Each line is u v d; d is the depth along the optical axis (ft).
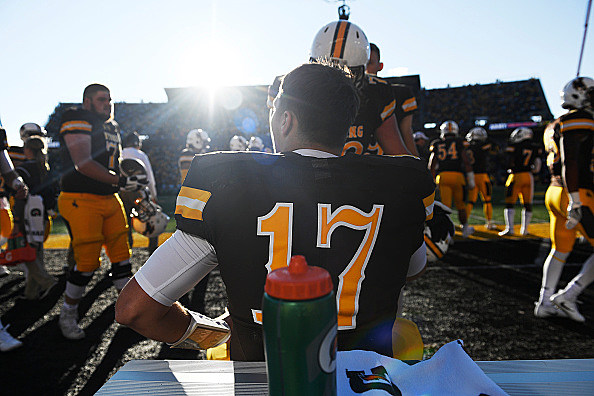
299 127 2.50
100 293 11.36
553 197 9.03
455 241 18.65
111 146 8.66
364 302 2.31
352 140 5.31
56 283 11.94
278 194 2.22
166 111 83.82
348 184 2.30
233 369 2.22
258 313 2.27
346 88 2.53
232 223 2.21
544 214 28.84
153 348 7.84
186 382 2.10
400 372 2.00
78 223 7.91
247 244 2.21
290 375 1.41
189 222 2.27
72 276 8.05
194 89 83.82
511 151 19.98
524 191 19.81
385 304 2.40
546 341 8.04
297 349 1.37
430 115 84.79
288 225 2.21
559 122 8.58
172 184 78.07
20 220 10.31
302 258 1.49
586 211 7.93
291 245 2.21
